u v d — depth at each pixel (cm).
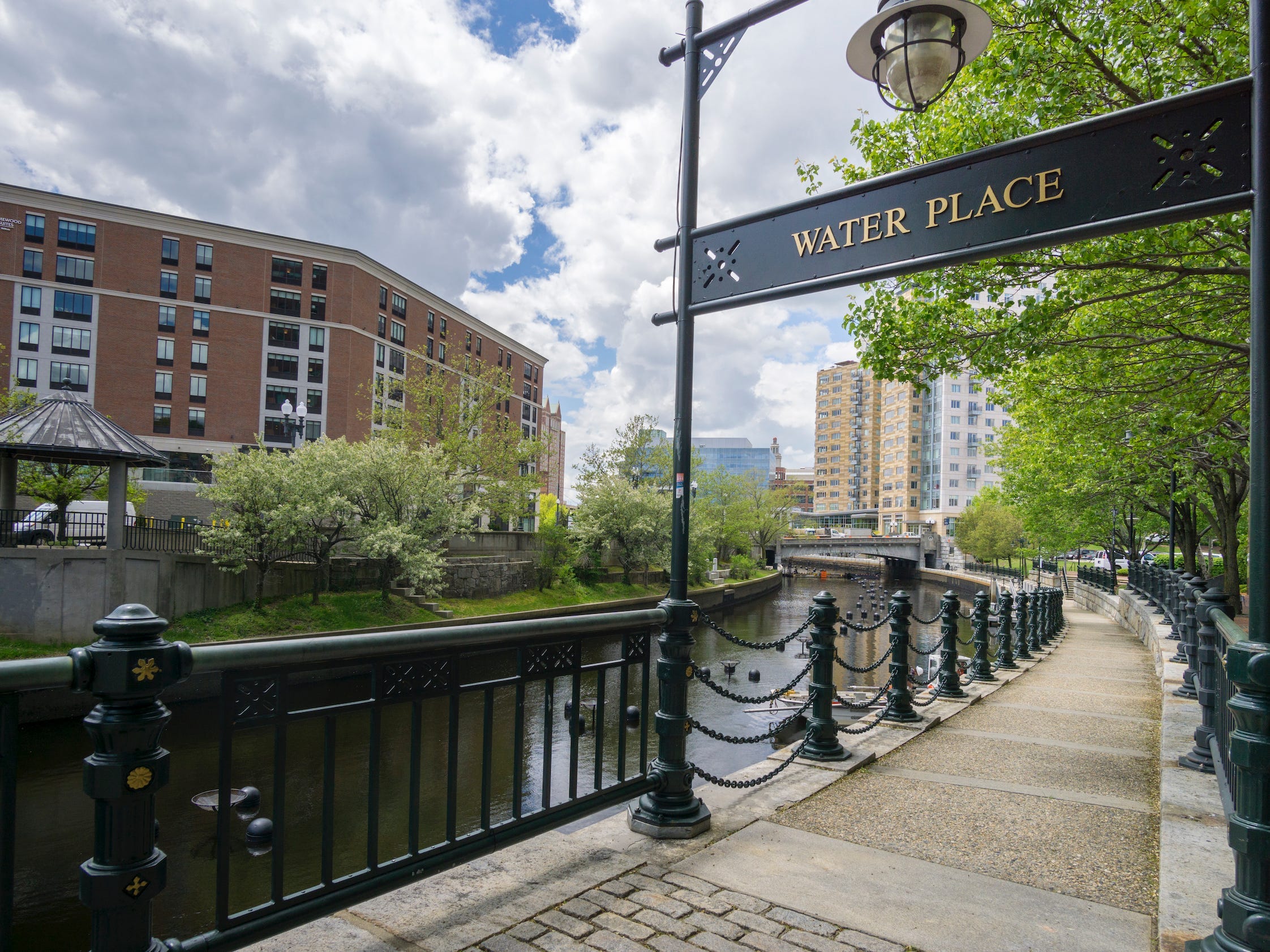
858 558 10206
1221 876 349
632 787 400
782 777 539
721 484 6969
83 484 2828
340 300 5288
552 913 308
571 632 367
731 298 424
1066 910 328
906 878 359
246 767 1319
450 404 3828
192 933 766
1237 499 2047
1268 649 247
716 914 312
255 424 4984
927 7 333
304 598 2486
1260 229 253
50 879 912
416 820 301
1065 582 4697
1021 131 844
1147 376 1066
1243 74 721
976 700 907
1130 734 715
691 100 452
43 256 4534
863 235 372
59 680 191
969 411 10012
